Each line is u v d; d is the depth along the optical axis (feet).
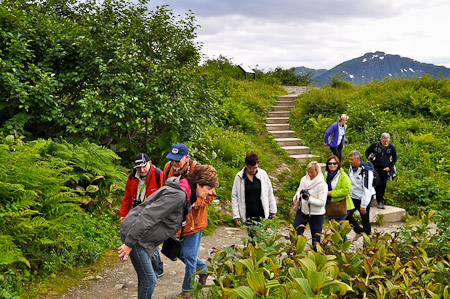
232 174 28.68
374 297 10.09
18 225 13.44
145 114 23.94
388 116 43.91
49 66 23.62
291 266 9.96
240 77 73.77
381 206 27.48
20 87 20.53
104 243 17.87
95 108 22.22
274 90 60.90
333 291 9.38
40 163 16.22
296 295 8.05
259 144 38.09
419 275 11.33
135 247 10.43
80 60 24.12
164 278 15.21
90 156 20.35
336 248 11.48
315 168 16.80
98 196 20.70
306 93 54.03
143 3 26.99
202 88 29.12
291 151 37.55
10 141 19.48
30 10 24.14
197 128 27.07
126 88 23.95
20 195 14.42
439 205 28.35
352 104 45.11
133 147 25.53
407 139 38.24
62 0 27.76
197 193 11.69
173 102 25.21
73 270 15.05
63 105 24.11
